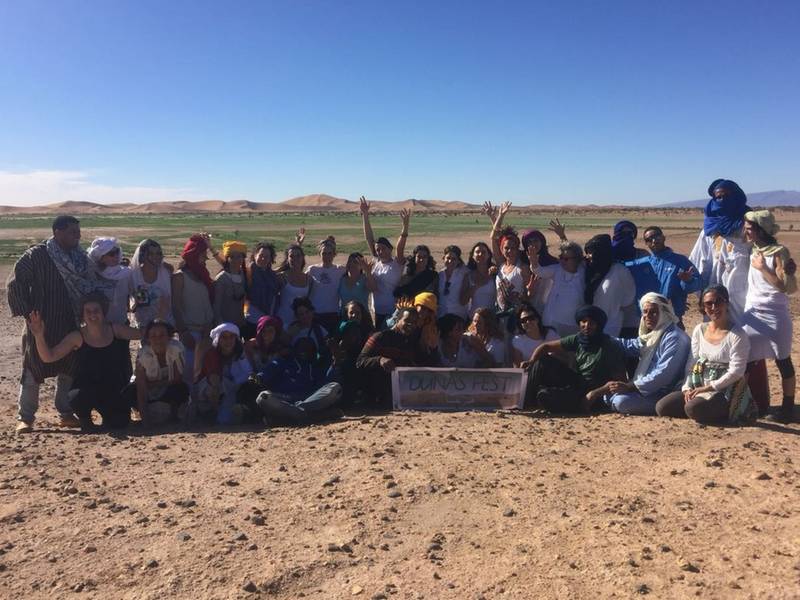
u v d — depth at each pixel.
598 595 3.95
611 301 8.94
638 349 8.26
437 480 5.87
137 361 8.30
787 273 7.40
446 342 9.35
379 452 6.65
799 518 4.89
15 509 5.47
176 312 9.12
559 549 4.54
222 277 9.51
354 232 65.12
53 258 8.07
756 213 7.66
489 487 5.69
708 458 6.26
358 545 4.71
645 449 6.62
